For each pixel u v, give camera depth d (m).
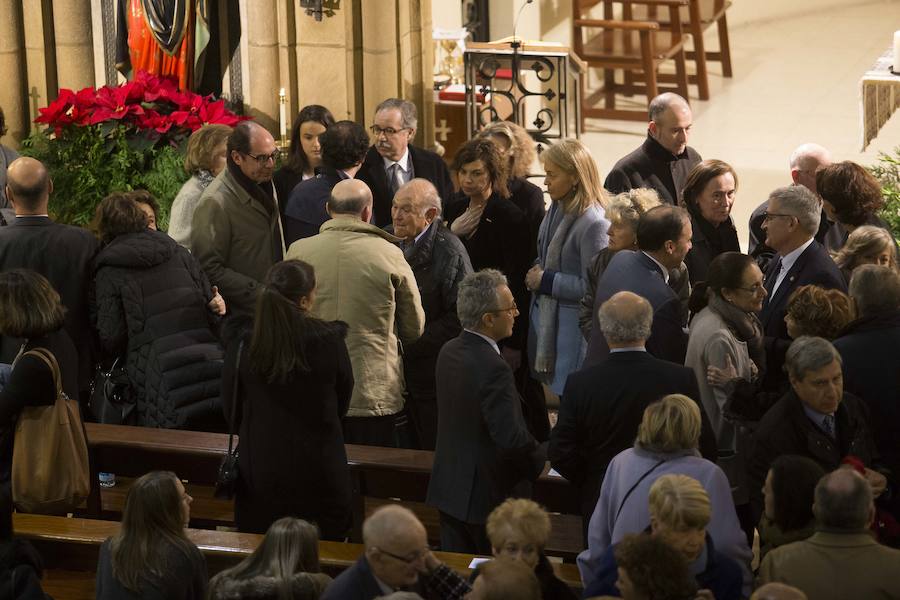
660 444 12.23
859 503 11.21
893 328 14.27
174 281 17.33
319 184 18.72
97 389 17.73
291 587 11.49
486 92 27.73
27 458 15.08
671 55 38.38
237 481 14.61
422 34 27.36
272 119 27.03
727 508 12.13
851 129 37.22
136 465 16.92
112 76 27.69
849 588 11.12
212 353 17.39
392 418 17.08
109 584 12.41
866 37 45.94
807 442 13.36
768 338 15.43
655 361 13.37
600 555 12.56
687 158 20.56
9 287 14.98
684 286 16.34
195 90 26.86
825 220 18.89
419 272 17.53
